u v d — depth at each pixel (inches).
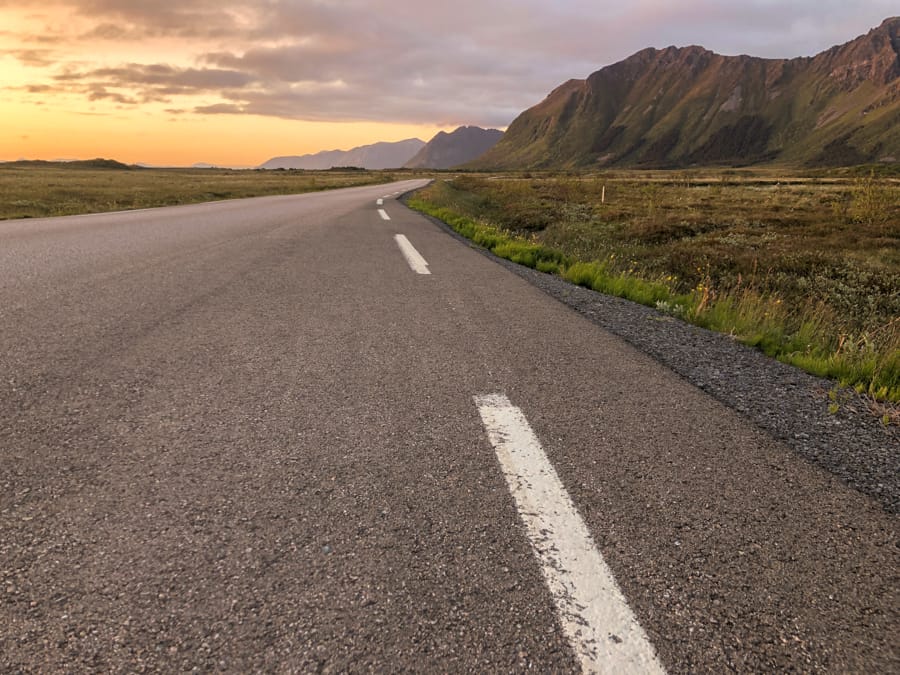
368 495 64.9
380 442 78.3
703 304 206.5
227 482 66.1
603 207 1054.4
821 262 433.1
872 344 154.0
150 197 1010.1
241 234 338.3
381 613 47.4
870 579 55.6
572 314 172.2
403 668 42.2
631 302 218.2
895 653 46.3
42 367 101.3
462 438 80.8
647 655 44.5
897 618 50.3
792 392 115.8
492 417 88.8
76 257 231.9
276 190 1461.6
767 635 47.4
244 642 43.8
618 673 42.7
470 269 247.1
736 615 49.4
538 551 56.5
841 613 50.5
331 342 125.8
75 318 135.9
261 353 115.4
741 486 72.7
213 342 121.4
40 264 212.5
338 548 55.3
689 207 1064.8
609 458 77.9
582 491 68.6
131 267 210.7
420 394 97.1
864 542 61.9
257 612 46.9
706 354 141.9
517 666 42.9
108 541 54.7
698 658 44.6
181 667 41.4
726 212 952.3
